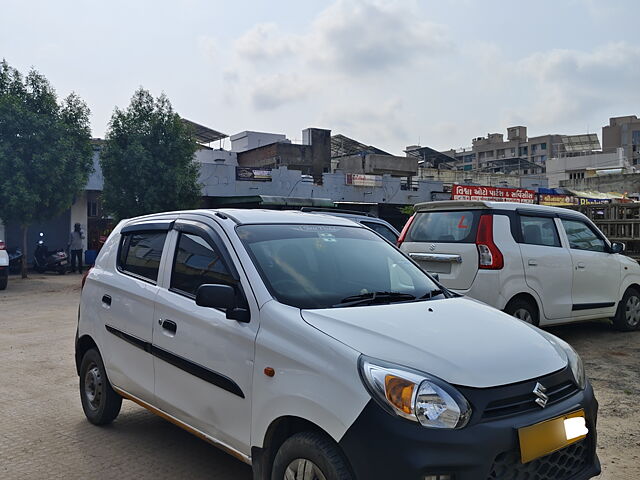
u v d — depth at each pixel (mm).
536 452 2672
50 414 5137
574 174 74625
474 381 2691
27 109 17188
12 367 6828
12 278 18641
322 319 3080
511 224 6945
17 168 16844
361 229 4480
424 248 7254
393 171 41531
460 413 2566
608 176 48281
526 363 2939
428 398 2570
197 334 3553
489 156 121250
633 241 10586
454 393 2613
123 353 4305
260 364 3086
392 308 3387
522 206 7207
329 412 2678
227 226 3793
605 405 5250
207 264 3748
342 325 3012
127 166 20578
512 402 2742
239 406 3213
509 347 3041
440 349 2859
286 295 3324
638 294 8430
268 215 4105
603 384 5863
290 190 28844
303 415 2795
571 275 7387
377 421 2551
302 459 2803
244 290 3379
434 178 45625
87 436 4598
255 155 41031
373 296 3564
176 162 21453
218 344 3385
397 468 2488
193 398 3576
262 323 3182
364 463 2547
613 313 8078
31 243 23203
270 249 3666
